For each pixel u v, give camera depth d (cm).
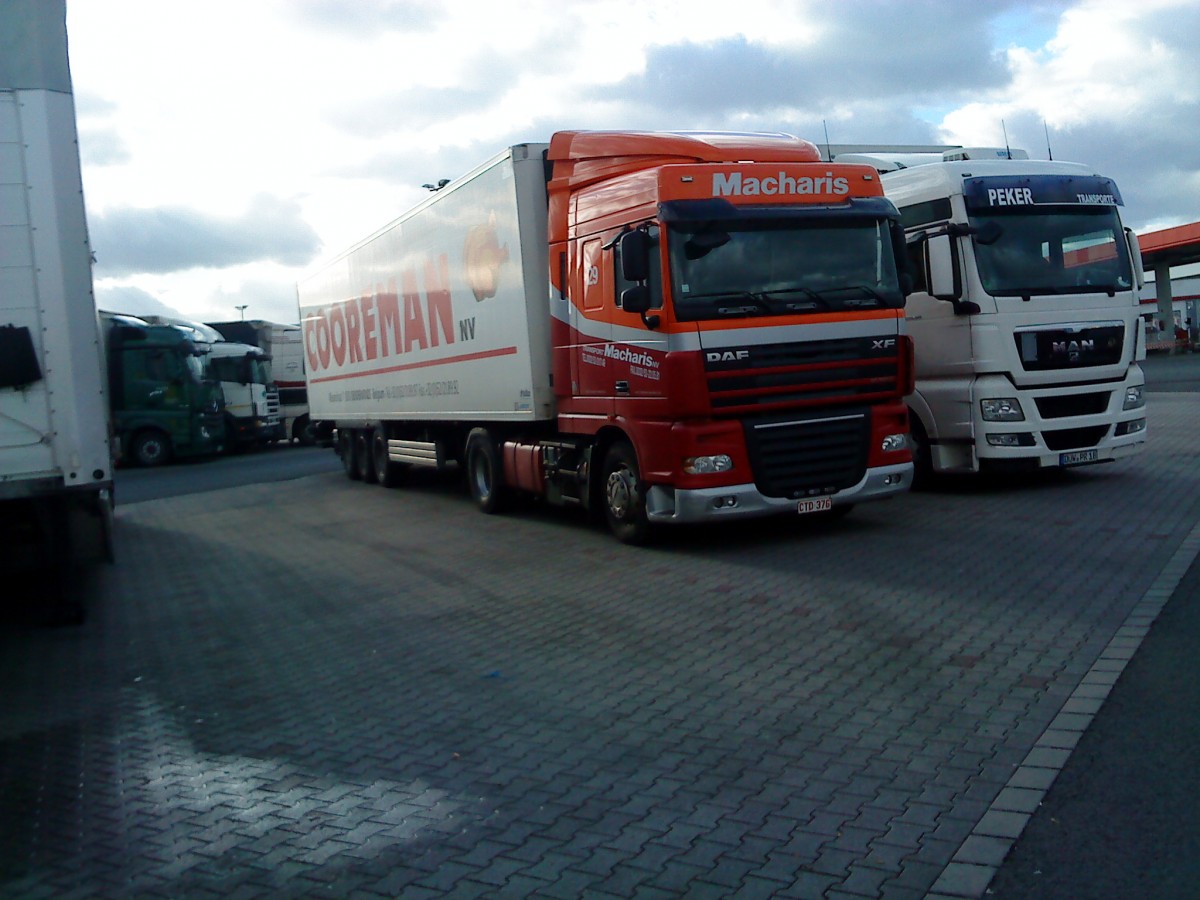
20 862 469
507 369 1252
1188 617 676
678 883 398
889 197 1294
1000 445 1198
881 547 982
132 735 640
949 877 387
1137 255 1266
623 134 1094
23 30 798
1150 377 3419
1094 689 564
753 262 986
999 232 1198
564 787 501
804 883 390
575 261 1119
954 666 627
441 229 1433
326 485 2119
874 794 463
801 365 993
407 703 655
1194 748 478
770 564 952
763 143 1091
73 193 812
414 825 473
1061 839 407
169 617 970
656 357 985
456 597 945
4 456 805
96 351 822
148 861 459
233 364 3494
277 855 454
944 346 1238
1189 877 373
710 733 555
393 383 1712
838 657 665
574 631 789
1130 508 1063
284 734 617
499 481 1393
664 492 1025
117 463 3170
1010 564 866
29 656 855
